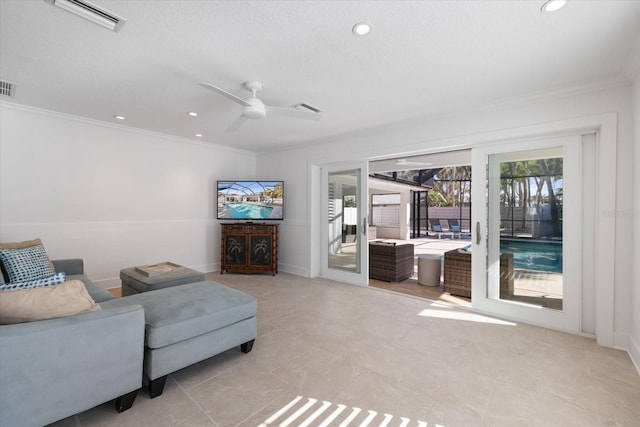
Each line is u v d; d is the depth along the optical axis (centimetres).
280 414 169
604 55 219
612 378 206
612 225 253
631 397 185
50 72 257
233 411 171
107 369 160
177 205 498
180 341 192
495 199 330
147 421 162
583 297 281
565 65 235
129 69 250
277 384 198
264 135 466
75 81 276
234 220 562
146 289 288
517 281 318
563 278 290
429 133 370
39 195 366
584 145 279
